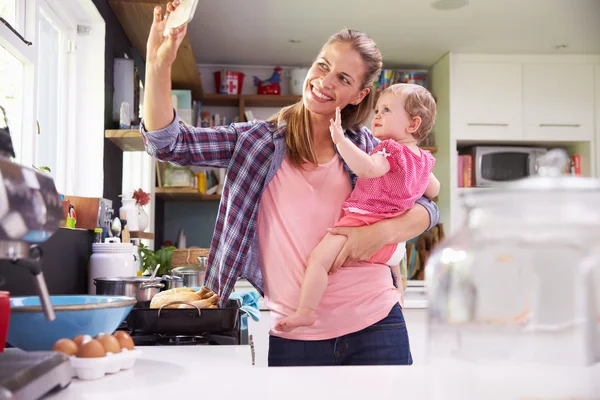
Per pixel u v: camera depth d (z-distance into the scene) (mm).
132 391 812
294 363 1502
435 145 4883
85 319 950
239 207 1533
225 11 3801
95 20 2578
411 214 1635
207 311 1395
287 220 1537
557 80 4684
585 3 3703
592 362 738
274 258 1536
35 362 761
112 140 2730
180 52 3273
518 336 751
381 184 1584
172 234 4910
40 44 2283
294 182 1557
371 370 938
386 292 1570
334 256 1501
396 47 4512
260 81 4777
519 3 3697
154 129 1419
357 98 1597
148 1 2619
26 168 747
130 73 2785
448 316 792
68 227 1896
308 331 1501
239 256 1520
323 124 1604
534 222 752
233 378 892
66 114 2543
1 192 669
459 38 4316
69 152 2549
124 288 1818
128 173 3770
